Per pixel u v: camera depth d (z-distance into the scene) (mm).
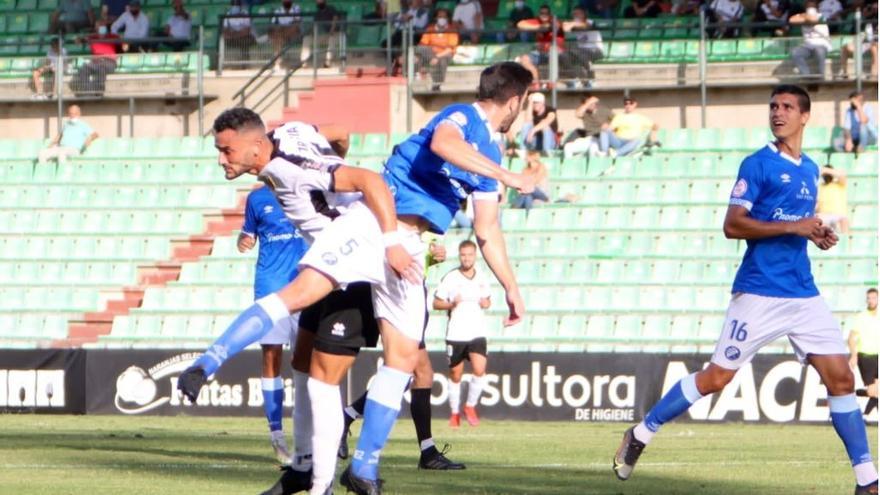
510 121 22047
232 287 65562
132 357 55562
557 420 53000
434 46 75312
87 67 80312
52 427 46531
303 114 76188
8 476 27094
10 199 73938
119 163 74625
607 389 52500
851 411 23578
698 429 47781
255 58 78562
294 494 23344
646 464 31203
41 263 69625
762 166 23547
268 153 19797
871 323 50094
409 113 75062
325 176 19500
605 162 69312
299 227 20531
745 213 23469
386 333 20375
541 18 74750
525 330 61781
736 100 73125
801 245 23625
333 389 20422
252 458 31906
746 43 73062
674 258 63625
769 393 50750
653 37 75312
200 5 86875
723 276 62688
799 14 72375
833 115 71375
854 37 70312
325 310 20359
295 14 77062
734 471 29250
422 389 29141
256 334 18656
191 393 18047
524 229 66562
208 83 79000
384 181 19453
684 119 73625
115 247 70562
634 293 62219
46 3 89188
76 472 28016
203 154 75000
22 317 67062
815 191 23922
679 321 60500
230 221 70562
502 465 30641
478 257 64312
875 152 67000
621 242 65375
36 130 81688
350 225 19531
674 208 66375
